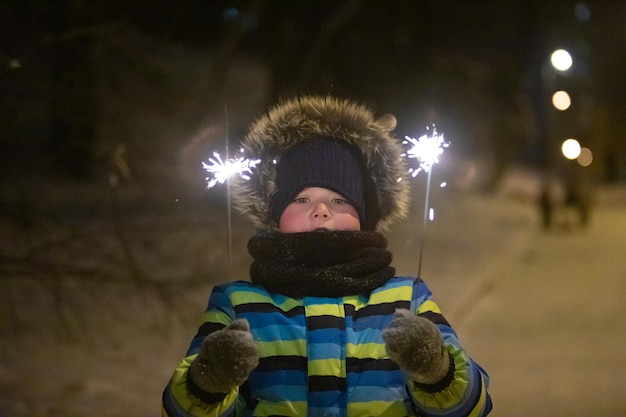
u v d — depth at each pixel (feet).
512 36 75.92
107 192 45.91
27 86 25.59
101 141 26.66
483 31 66.64
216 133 21.81
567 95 80.18
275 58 49.16
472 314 32.65
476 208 70.54
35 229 28.02
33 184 32.53
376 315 8.15
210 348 7.15
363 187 9.20
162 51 29.99
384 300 8.23
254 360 7.15
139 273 26.03
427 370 7.19
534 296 36.45
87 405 20.26
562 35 81.61
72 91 25.50
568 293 37.22
